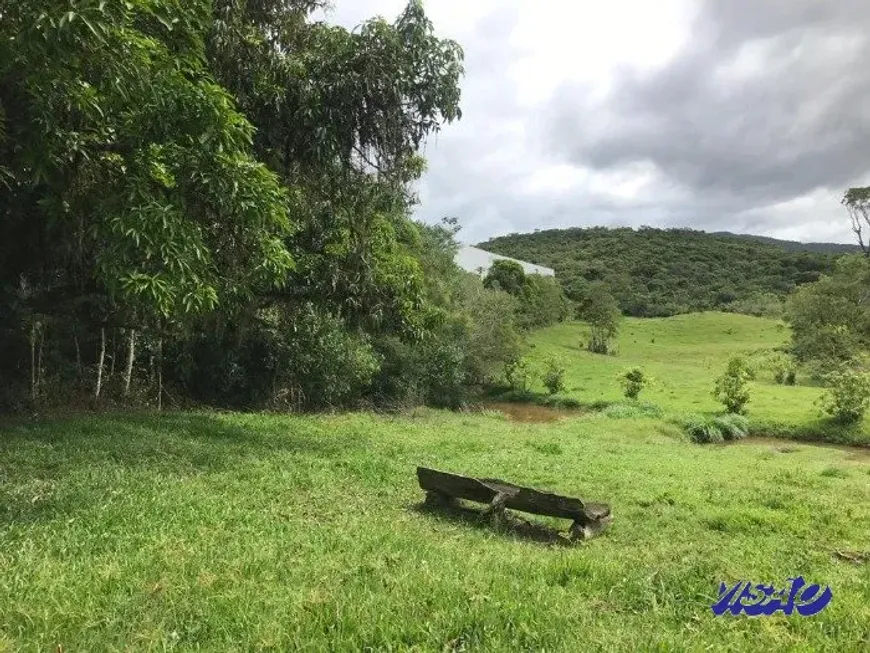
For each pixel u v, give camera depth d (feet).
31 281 40.63
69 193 28.14
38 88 24.13
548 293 179.42
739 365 88.38
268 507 22.36
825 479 40.11
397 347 76.48
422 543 18.84
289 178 41.01
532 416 89.45
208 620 12.11
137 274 24.82
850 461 60.70
